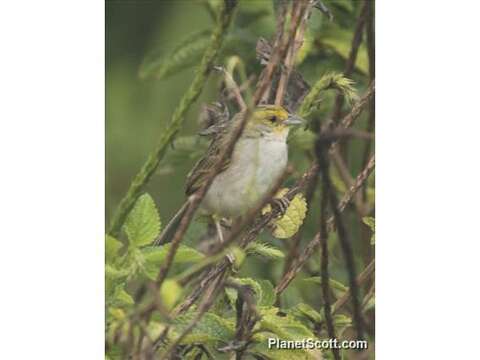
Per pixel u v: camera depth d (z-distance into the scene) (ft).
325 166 21.79
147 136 38.42
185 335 22.53
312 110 30.04
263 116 32.71
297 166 36.52
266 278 35.01
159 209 38.45
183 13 39.60
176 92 39.24
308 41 33.19
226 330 24.27
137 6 39.70
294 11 24.08
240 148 33.35
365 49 34.83
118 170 37.76
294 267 27.81
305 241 36.06
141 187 23.90
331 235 35.42
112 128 38.06
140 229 23.35
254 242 27.55
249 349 24.57
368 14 32.19
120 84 38.91
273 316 24.34
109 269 22.66
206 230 34.50
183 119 23.89
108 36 39.37
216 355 26.22
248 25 36.78
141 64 36.88
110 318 22.99
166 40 39.55
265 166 33.65
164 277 21.58
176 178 38.81
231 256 25.34
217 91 35.55
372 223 29.17
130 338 21.58
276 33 29.94
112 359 23.58
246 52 35.83
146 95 39.14
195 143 35.91
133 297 24.53
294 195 28.43
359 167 36.68
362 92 35.09
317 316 27.25
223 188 33.50
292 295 32.91
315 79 34.86
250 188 30.78
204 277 25.38
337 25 35.14
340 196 34.55
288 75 31.27
